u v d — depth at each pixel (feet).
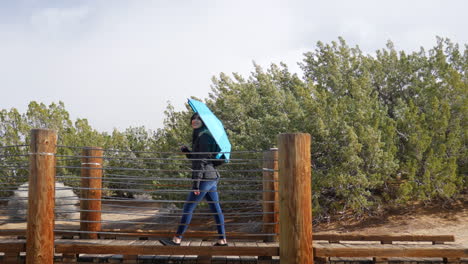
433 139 52.26
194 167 17.87
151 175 58.90
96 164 23.35
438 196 51.57
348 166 48.42
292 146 16.08
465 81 59.82
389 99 66.64
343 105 52.85
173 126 68.85
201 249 16.69
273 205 21.61
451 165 47.32
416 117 52.44
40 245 16.29
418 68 66.03
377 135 48.75
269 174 21.98
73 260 16.99
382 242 22.30
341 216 50.93
